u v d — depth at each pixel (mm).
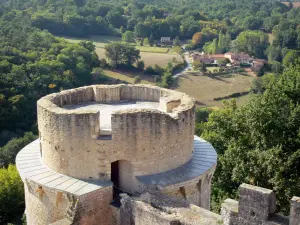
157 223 25250
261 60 147500
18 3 180375
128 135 28250
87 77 110688
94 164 28406
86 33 160750
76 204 26656
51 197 28094
